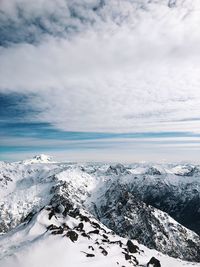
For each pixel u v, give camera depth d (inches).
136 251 4933.6
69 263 3713.1
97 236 4968.0
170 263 5093.5
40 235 4473.4
